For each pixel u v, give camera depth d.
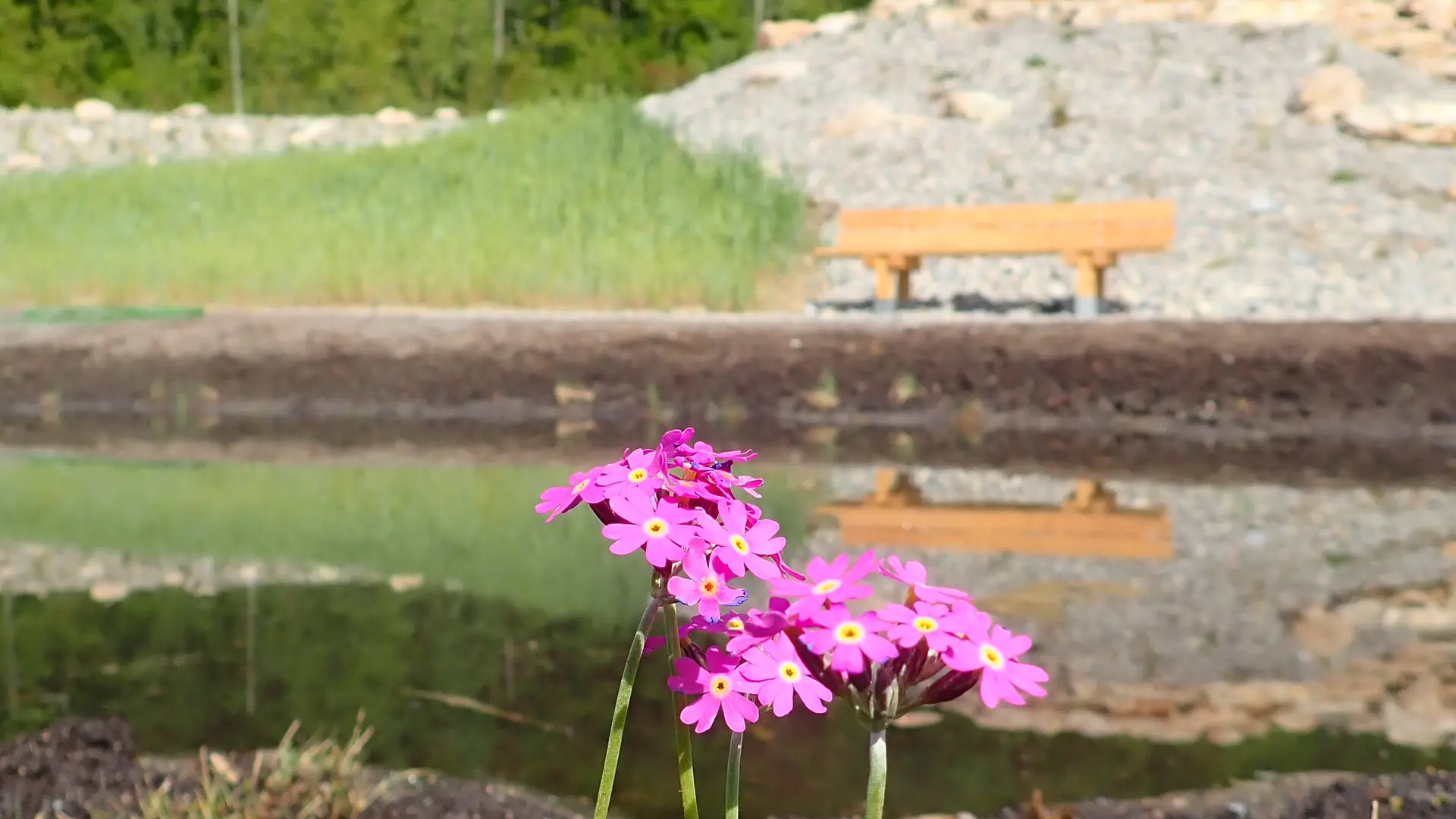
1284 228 10.59
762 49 17.58
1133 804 2.48
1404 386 7.16
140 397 8.45
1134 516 5.35
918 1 16.53
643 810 2.50
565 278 10.72
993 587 4.16
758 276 11.00
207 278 11.09
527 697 3.18
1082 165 12.27
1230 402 7.32
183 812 2.40
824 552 4.62
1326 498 5.71
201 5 27.86
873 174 12.82
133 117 19.11
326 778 2.56
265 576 4.46
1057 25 15.28
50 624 3.83
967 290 10.23
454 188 13.45
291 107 27.33
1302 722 2.96
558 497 1.39
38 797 2.46
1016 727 2.95
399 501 5.76
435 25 28.27
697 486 1.40
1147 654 3.47
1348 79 12.48
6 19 25.72
